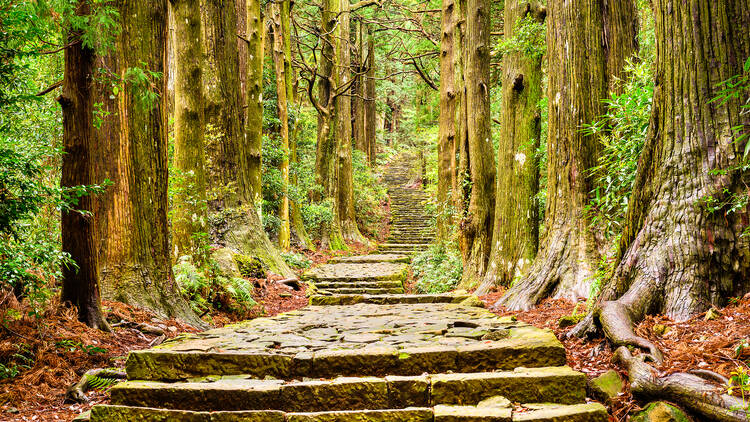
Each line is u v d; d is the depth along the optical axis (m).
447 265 12.23
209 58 11.26
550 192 7.02
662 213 4.08
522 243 8.81
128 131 6.25
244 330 5.62
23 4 4.23
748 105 3.36
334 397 3.50
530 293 6.64
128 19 6.19
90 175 4.84
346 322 6.37
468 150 11.19
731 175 3.81
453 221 12.78
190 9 8.52
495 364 3.86
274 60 17.66
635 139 4.98
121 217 6.21
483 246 10.30
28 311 4.63
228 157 11.42
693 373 2.96
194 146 8.48
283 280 10.87
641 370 3.15
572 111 6.69
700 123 3.97
